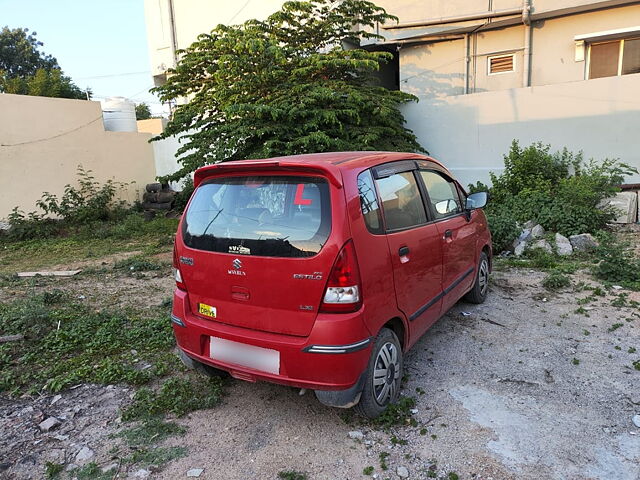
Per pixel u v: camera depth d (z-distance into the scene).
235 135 8.59
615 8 10.52
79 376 3.66
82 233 11.47
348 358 2.60
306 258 2.60
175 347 4.20
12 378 3.64
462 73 12.43
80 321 4.77
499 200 8.86
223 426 3.00
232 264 2.82
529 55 11.54
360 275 2.64
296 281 2.62
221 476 2.53
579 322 4.39
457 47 12.35
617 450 2.61
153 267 7.50
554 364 3.61
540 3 10.77
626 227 7.68
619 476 2.42
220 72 9.16
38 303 5.18
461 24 11.73
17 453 2.78
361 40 12.68
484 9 11.31
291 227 2.70
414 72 12.89
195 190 3.28
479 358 3.77
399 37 12.34
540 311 4.71
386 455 2.65
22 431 3.00
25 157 12.09
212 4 15.46
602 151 8.92
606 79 8.69
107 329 4.58
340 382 2.62
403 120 10.63
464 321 4.54
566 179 8.28
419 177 3.72
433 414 3.02
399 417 2.97
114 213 13.11
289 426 2.97
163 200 14.68
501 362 3.68
